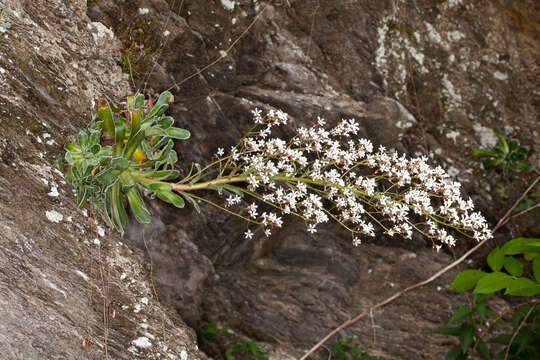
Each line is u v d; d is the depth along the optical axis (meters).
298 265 3.31
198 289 2.97
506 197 3.60
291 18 3.02
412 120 3.21
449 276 3.57
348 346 3.31
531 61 3.59
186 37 2.71
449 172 3.47
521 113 3.62
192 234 2.84
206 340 3.07
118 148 1.96
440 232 1.88
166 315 2.38
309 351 2.93
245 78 2.93
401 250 3.52
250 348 3.06
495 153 3.49
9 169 1.84
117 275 2.15
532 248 2.48
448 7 3.40
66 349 1.65
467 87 3.50
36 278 1.71
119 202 1.97
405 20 3.27
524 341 3.05
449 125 3.46
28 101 2.03
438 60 3.41
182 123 2.73
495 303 3.64
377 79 3.19
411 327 3.44
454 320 3.08
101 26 2.47
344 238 3.40
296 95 2.97
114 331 1.93
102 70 2.45
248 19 2.87
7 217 1.73
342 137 3.02
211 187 1.99
